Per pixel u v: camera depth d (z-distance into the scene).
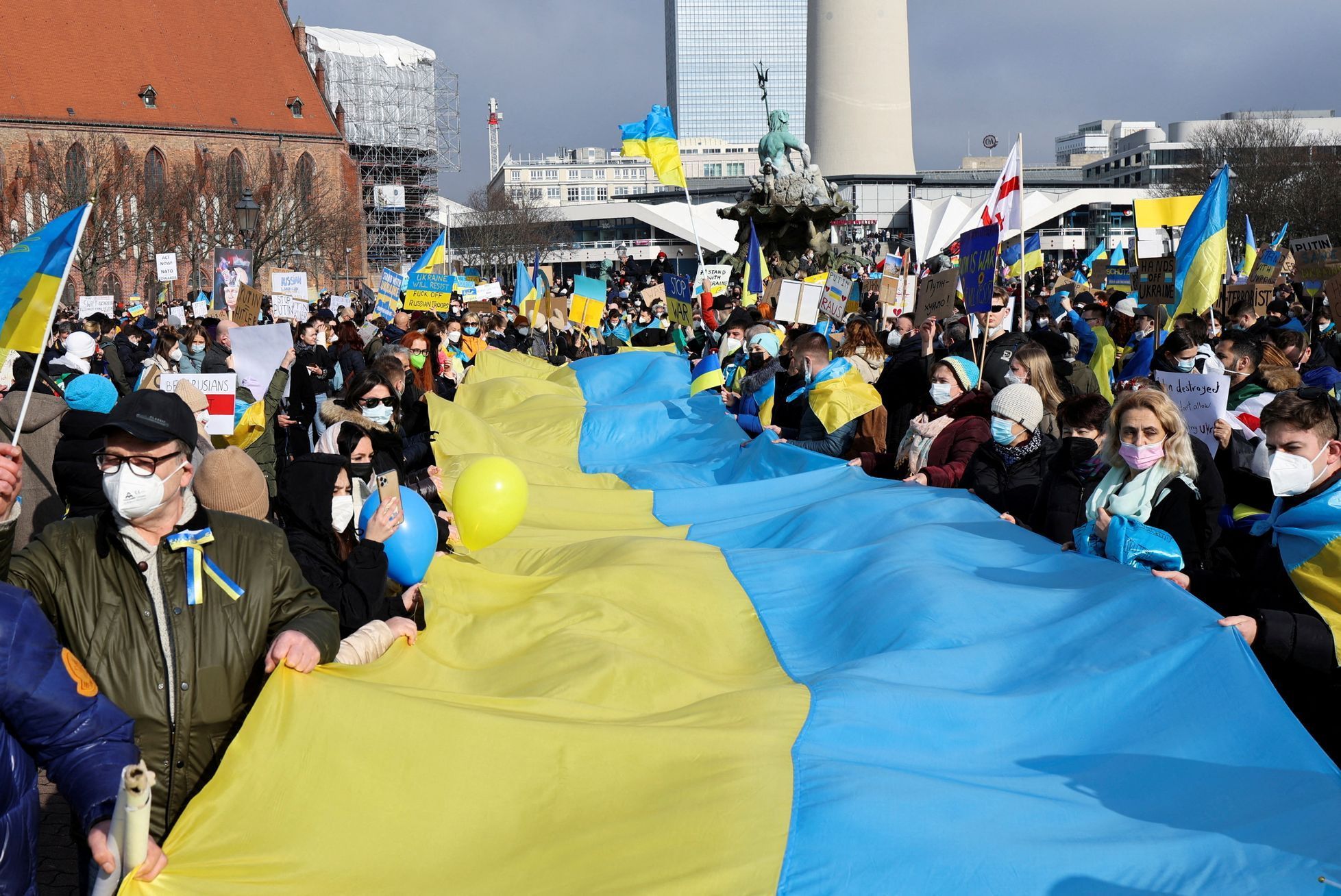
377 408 7.54
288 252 85.38
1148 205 16.23
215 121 93.25
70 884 5.20
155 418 3.63
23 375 9.85
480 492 6.08
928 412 8.82
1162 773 4.29
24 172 80.69
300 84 100.06
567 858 3.82
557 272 137.62
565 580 6.62
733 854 3.75
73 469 6.30
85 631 3.77
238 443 9.09
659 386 15.52
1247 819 3.91
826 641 6.13
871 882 3.60
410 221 120.88
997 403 7.32
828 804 3.90
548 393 15.91
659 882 3.69
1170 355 9.86
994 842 3.69
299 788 3.95
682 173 21.89
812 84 108.31
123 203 76.56
